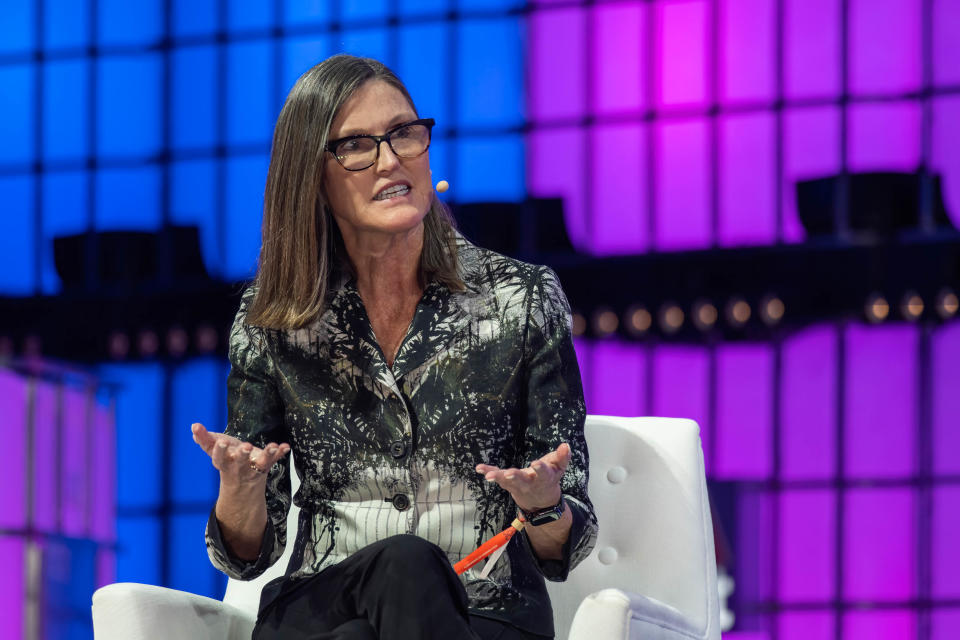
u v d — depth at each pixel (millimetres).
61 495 18516
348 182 6859
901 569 17828
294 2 20781
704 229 18969
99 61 21422
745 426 18672
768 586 17984
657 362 19047
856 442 18234
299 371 7008
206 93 21125
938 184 18094
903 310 18203
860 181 18344
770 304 18688
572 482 6703
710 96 18969
